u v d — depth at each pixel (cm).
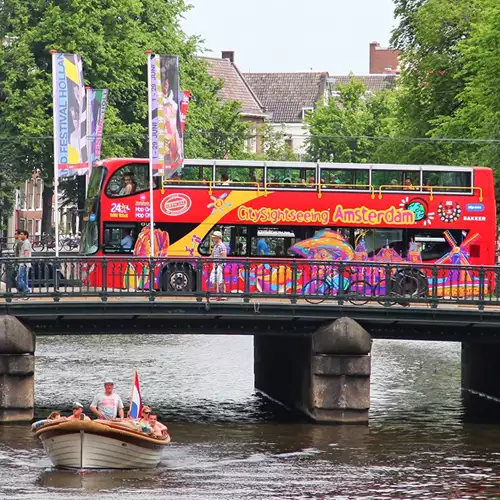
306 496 4303
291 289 5475
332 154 15138
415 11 11125
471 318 5447
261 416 5756
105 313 5362
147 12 11000
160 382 6875
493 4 9031
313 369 5488
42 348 8481
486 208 6700
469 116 9350
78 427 4522
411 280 5512
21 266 5334
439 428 5506
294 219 6569
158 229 6512
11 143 9981
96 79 10012
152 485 4400
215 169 6550
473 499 4303
